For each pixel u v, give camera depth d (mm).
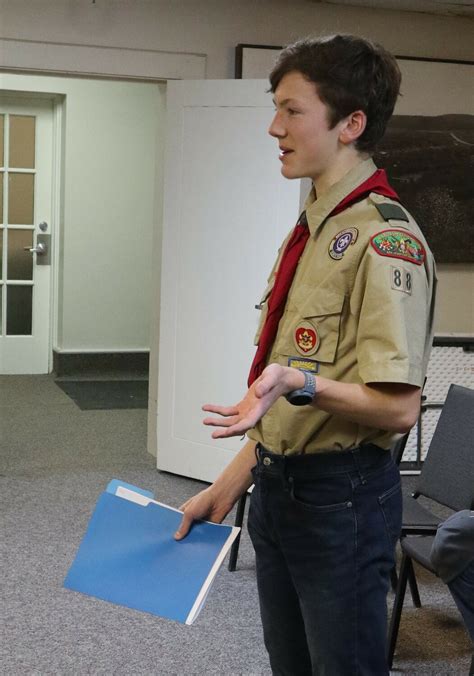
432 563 2527
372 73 1380
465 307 5637
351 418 1313
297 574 1458
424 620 3256
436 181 5457
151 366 5410
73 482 4809
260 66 5020
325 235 1414
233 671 2812
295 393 1254
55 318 7945
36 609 3211
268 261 4598
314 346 1388
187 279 4871
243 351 4711
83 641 2977
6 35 4723
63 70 4820
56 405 6766
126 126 7738
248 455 1576
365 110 1386
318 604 1431
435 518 3119
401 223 1364
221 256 4746
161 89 5148
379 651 1440
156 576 1482
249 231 4645
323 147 1399
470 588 2428
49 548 3812
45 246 7852
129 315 7957
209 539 1500
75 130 7645
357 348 1347
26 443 5617
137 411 6672
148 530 1515
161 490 4746
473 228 5539
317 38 1402
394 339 1300
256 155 4594
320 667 1455
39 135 7723
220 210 4727
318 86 1373
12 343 7910
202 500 1545
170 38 4961
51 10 4766
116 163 7762
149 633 3061
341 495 1402
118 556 1504
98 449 5543
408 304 1322
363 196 1407
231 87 4633
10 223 7766
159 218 5254
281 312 1469
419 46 5383
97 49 4855
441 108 5414
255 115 4582
